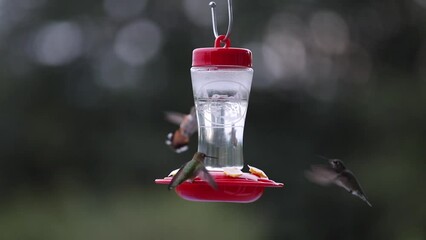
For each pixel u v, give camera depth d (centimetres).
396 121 1656
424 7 1756
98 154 1872
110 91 1894
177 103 1870
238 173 577
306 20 1789
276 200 1716
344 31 1784
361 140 1694
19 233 1722
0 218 1777
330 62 1784
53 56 1927
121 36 1914
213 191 567
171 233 1539
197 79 624
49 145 1902
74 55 1927
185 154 1805
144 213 1605
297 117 1777
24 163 1906
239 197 570
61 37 1930
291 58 1786
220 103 624
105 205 1747
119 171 1841
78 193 1811
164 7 1905
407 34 1750
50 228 1706
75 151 1894
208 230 1536
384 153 1642
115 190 1808
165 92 1872
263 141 1780
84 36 1925
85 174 1867
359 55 1775
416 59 1744
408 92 1670
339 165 624
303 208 1706
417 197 1583
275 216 1695
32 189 1881
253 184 561
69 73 1923
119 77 1905
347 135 1730
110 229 1592
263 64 1784
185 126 696
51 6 1933
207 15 1855
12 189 1878
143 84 1886
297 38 1788
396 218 1585
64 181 1847
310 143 1761
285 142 1775
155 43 1898
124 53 1909
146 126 1866
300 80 1788
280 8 1788
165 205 1619
